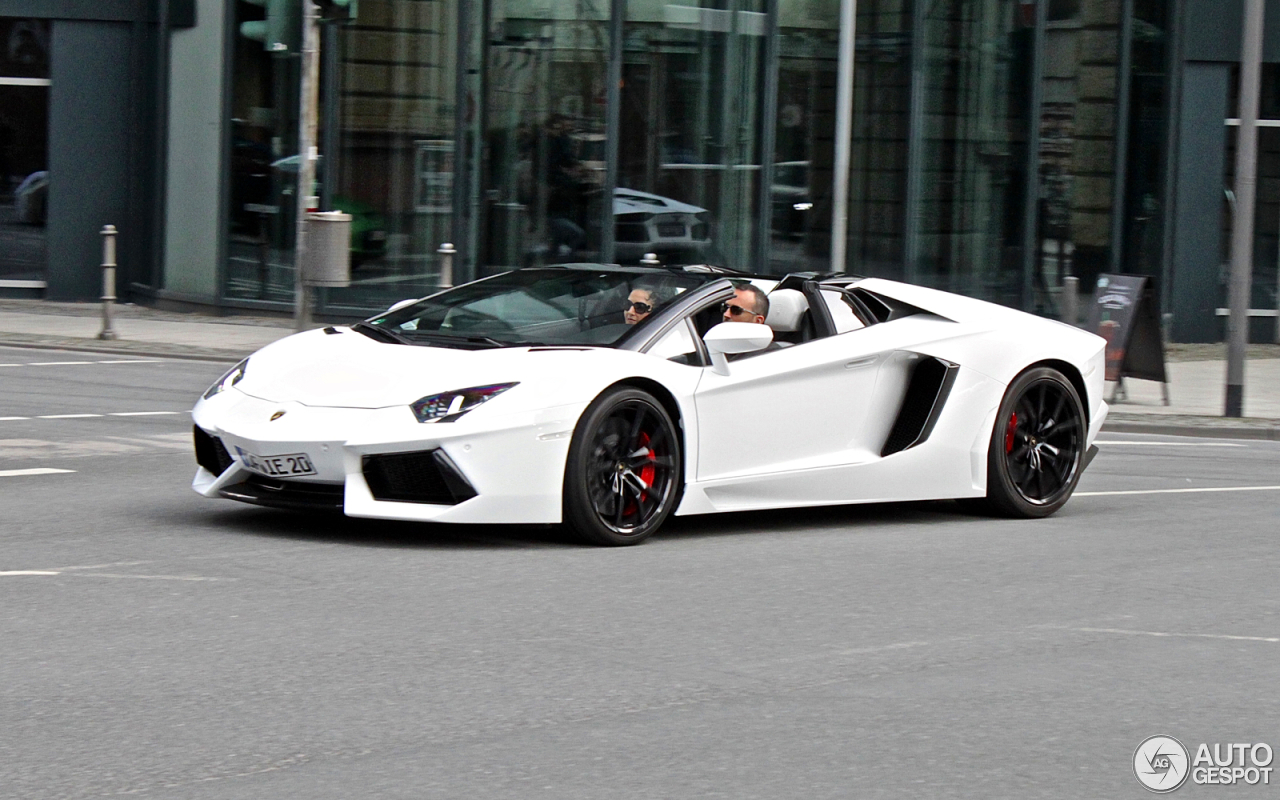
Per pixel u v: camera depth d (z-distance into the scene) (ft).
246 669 28.04
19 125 114.42
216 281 107.04
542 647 30.07
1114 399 81.00
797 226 106.93
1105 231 109.09
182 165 109.29
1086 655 30.78
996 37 107.55
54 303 114.21
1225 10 110.22
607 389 39.09
